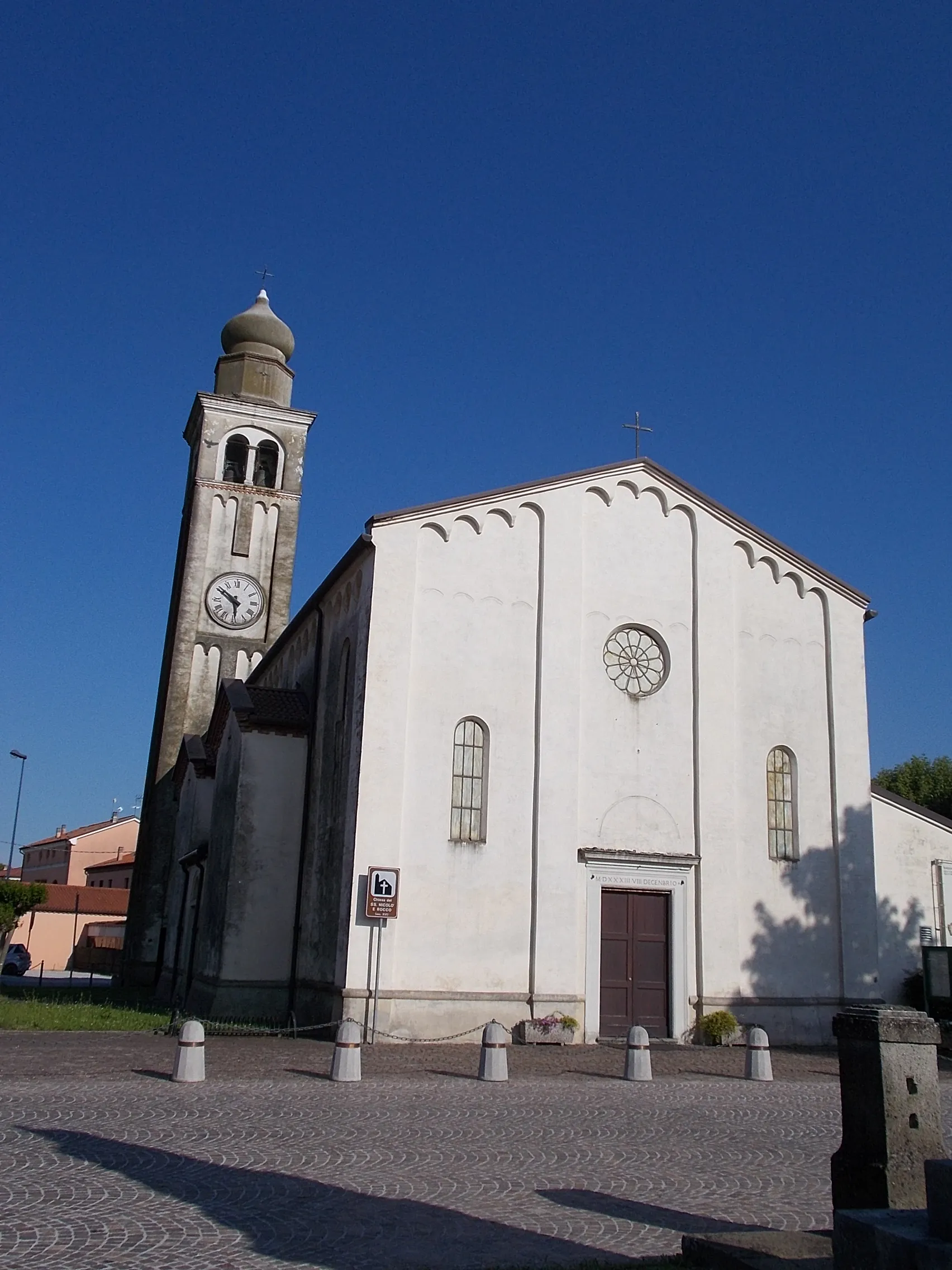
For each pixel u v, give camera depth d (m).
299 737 29.53
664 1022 26.11
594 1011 25.31
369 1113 15.14
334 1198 10.50
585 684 27.11
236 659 46.00
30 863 112.31
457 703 25.70
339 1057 18.12
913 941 29.89
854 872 28.53
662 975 26.36
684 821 27.27
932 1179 6.62
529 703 26.41
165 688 46.28
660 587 28.50
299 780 29.25
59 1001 34.25
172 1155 12.12
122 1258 8.54
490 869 25.12
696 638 28.42
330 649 29.22
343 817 25.56
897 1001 29.22
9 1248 8.73
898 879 30.20
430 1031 23.88
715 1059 23.17
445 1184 11.18
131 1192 10.50
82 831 99.50
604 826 26.45
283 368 51.56
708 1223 10.00
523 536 27.30
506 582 26.83
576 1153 12.96
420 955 24.16
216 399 48.81
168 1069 18.92
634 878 26.39
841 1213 7.22
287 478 48.81
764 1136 14.39
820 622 30.06
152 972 42.50
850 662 29.94
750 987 26.89
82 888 76.69
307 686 31.19
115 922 74.25
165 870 43.19
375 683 24.92
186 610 46.00
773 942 27.38
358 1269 8.44
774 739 28.75
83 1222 9.47
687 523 29.22
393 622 25.34
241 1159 12.05
